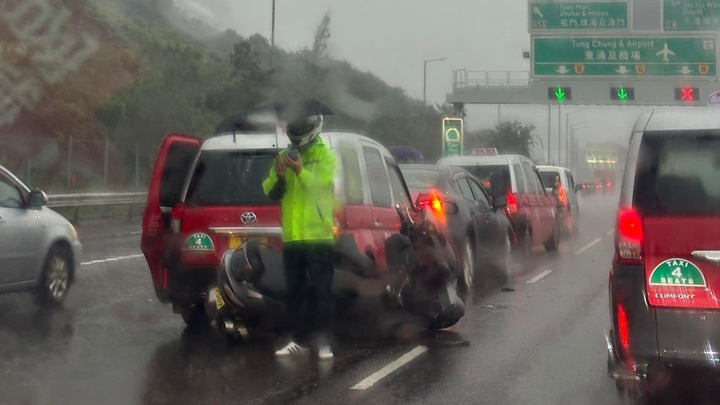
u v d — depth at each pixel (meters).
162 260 8.59
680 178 5.70
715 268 5.54
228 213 8.40
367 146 9.29
